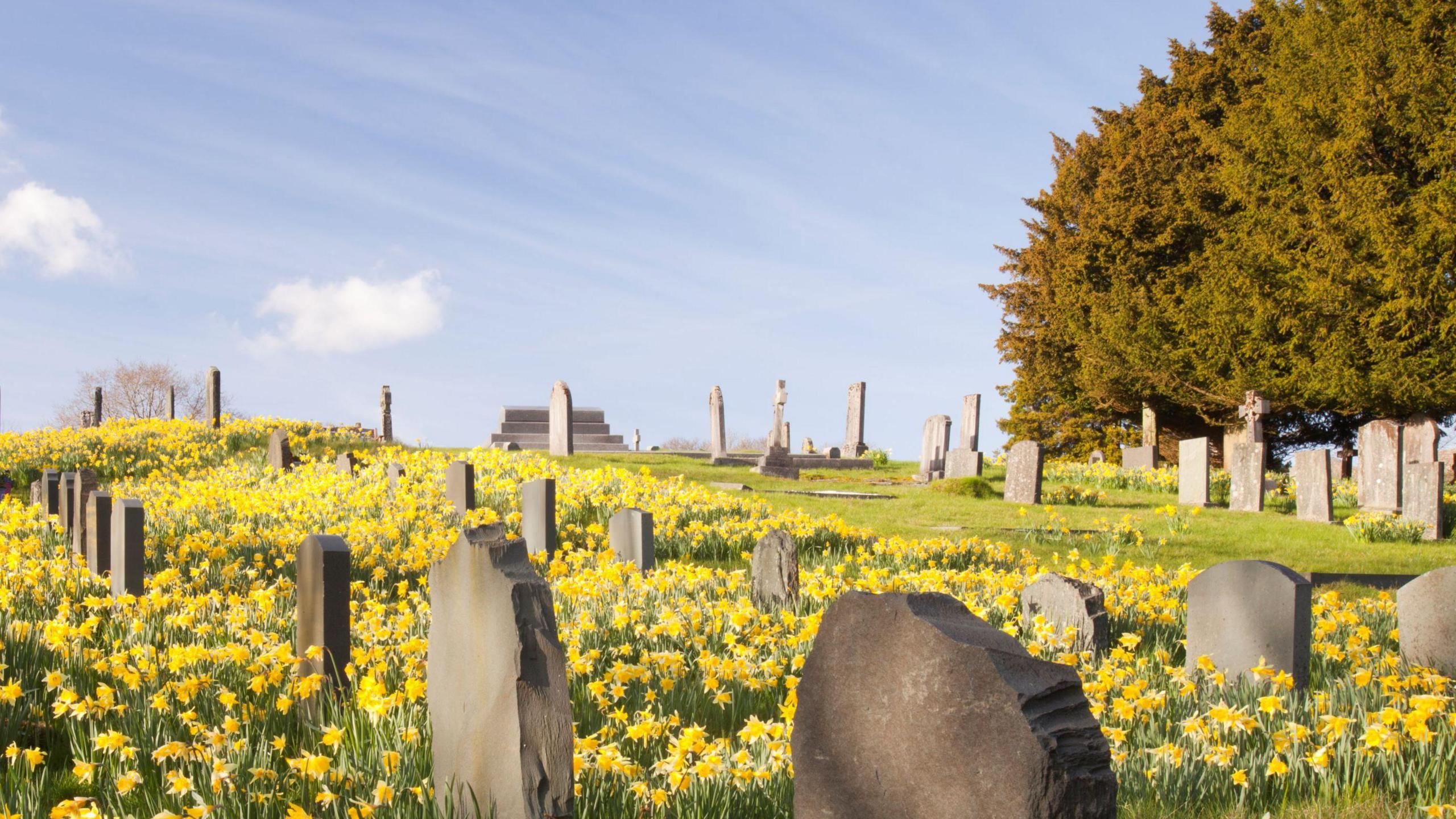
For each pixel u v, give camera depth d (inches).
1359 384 1173.1
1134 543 626.5
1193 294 1369.3
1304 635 250.5
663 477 952.9
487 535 158.9
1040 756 114.8
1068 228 1662.2
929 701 124.4
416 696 179.3
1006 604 327.9
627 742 181.9
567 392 1125.1
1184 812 163.0
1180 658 303.1
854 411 1470.2
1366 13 1228.5
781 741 168.6
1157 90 1587.1
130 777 146.0
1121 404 1525.6
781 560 345.4
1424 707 177.0
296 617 287.3
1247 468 839.7
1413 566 566.3
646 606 317.7
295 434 1011.9
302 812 128.0
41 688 216.2
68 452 874.8
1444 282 1126.4
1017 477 864.9
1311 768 176.2
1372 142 1209.4
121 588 324.8
